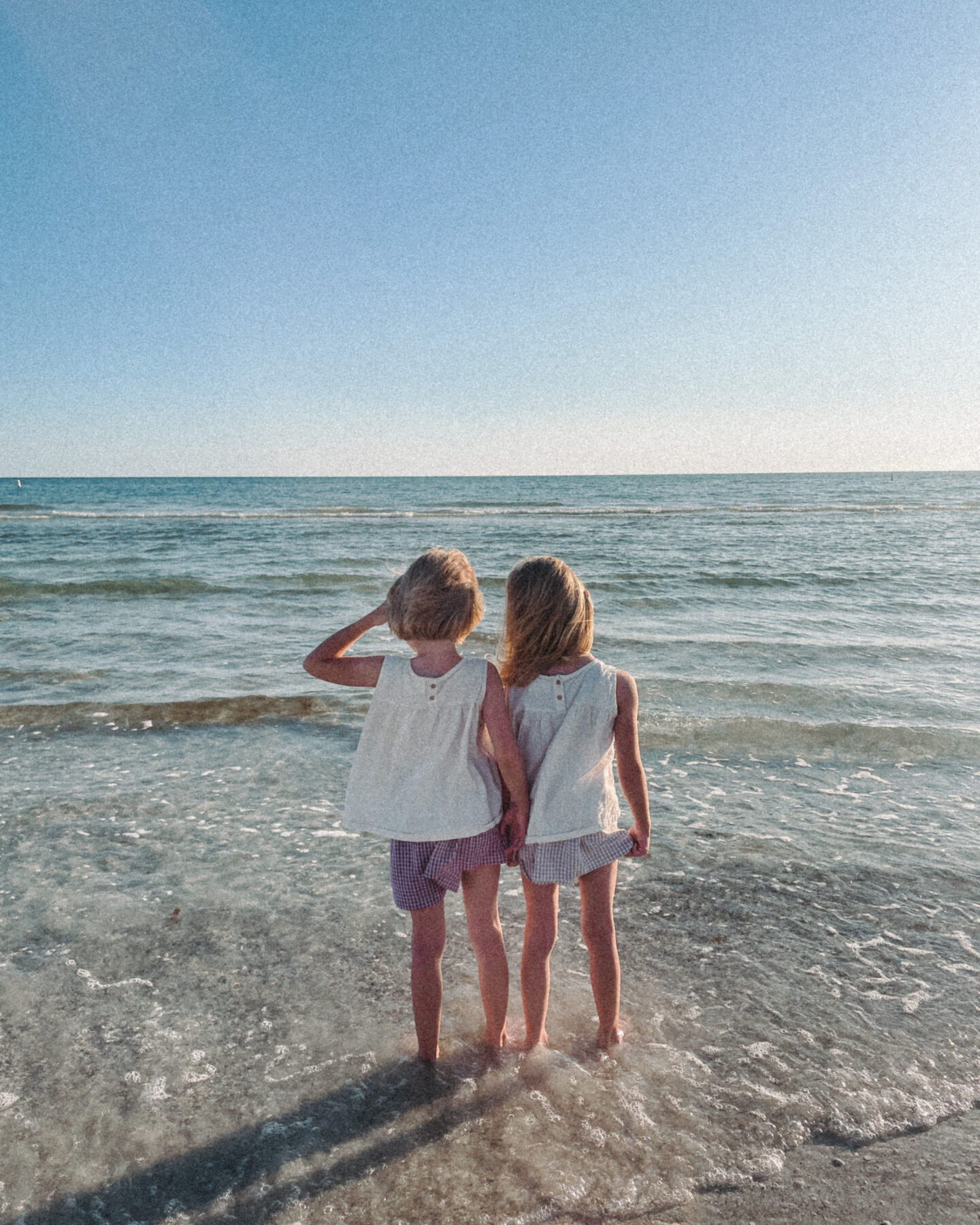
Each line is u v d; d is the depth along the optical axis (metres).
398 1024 2.44
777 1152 1.93
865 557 16.92
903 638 8.34
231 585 12.70
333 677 2.24
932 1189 1.83
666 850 3.67
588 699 2.22
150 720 5.65
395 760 2.19
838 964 2.77
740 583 12.95
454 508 39.59
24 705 5.79
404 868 2.16
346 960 2.79
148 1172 1.86
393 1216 1.74
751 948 2.87
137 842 3.75
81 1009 2.48
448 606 2.10
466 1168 1.87
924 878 3.40
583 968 2.76
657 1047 2.32
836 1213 1.75
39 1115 2.03
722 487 80.81
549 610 2.24
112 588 12.02
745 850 3.67
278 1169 1.87
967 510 35.56
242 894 3.26
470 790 2.15
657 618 9.62
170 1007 2.50
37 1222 1.71
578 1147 1.94
